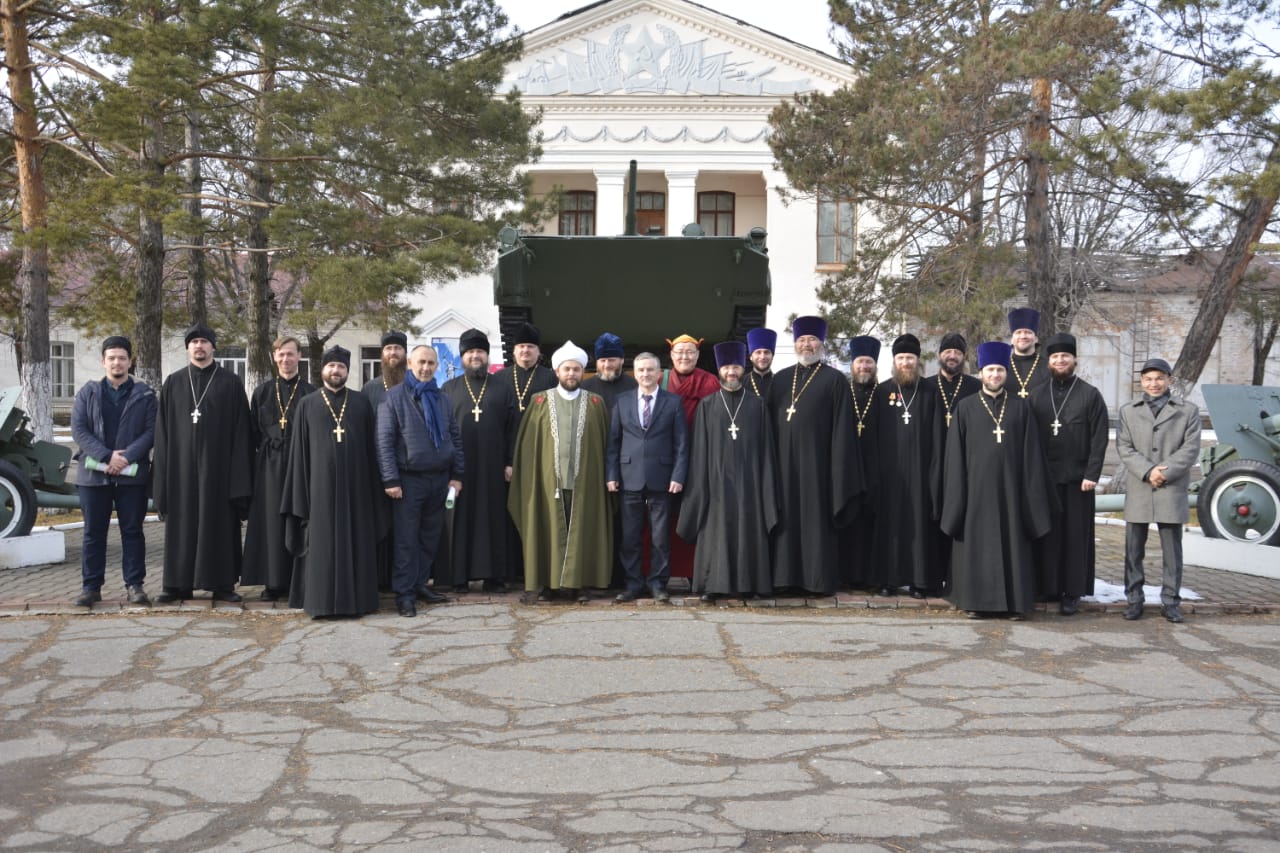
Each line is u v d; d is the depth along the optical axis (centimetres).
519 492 893
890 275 2219
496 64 2006
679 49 3384
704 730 565
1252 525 1122
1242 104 1384
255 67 1816
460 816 455
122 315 2483
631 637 762
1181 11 1777
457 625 799
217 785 490
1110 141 1616
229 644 743
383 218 1856
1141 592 852
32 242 1608
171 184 1716
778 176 3369
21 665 689
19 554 1085
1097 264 2841
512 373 949
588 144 3394
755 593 887
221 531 861
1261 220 1700
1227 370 3962
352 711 597
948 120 1941
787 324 3384
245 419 875
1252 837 435
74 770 510
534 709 600
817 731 565
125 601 870
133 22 1658
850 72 3328
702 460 884
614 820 450
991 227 2039
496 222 2033
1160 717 591
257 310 2320
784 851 421
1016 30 1958
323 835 436
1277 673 684
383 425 836
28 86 1661
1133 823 448
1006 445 838
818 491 889
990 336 1959
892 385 930
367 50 1794
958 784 491
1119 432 869
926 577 902
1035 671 685
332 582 815
